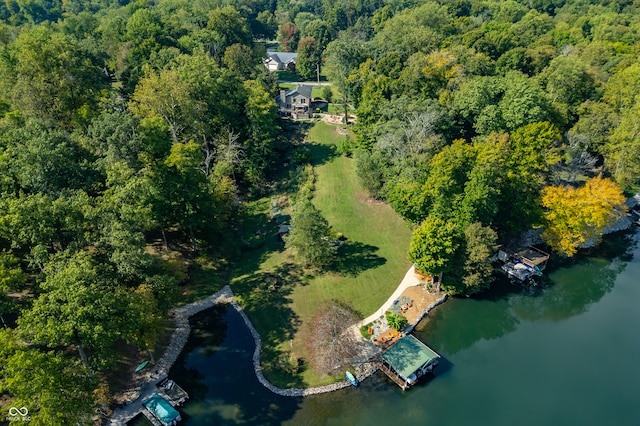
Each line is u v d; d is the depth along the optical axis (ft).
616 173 278.05
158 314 174.40
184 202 231.71
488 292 233.96
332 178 322.75
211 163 309.01
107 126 219.41
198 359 190.70
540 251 253.65
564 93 315.58
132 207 183.11
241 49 400.88
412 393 176.96
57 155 193.47
